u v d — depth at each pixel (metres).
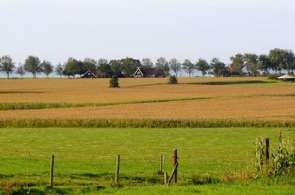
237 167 49.12
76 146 68.06
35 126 96.75
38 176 42.38
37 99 157.88
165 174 38.00
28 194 32.59
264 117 105.94
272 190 31.39
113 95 180.62
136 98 164.75
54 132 86.31
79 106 138.88
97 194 31.38
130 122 96.81
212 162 53.19
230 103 147.12
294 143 37.56
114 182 39.38
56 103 140.38
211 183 36.50
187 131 88.12
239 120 97.94
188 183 37.16
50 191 33.62
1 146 67.56
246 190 31.50
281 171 36.66
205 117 104.88
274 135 80.38
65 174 43.69
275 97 169.25
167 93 191.75
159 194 30.47
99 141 73.94
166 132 86.44
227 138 77.50
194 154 60.41
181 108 130.38
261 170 37.09
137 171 46.38
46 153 60.47
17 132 86.12
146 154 60.31
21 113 114.94
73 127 95.44
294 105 140.62
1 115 108.75
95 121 97.31
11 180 39.59
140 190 32.25
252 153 60.59
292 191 31.11
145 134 83.50
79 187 35.62
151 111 121.19
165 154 60.28
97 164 50.75
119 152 62.00
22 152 61.34
